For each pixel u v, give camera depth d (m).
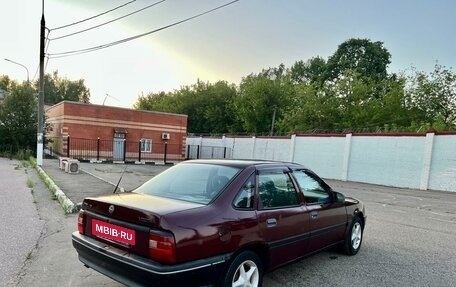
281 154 27.70
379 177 20.69
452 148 17.50
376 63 48.59
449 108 31.47
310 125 35.09
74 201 8.38
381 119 32.16
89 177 14.10
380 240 6.62
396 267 5.01
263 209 3.70
